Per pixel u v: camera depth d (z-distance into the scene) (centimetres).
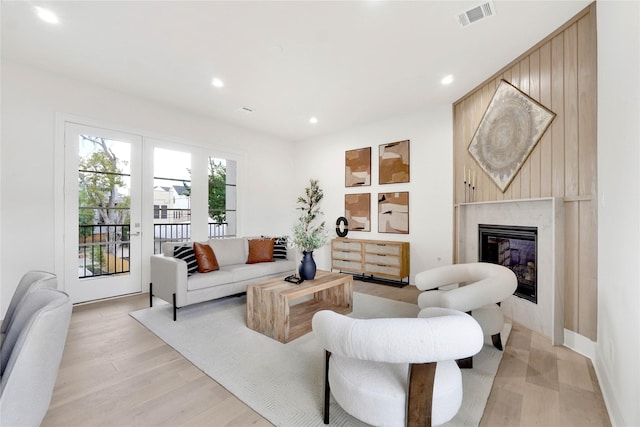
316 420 154
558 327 238
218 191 493
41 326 99
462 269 262
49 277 155
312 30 246
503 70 310
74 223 339
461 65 304
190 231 452
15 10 219
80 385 184
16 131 301
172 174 430
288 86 356
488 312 225
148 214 402
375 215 498
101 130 358
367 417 126
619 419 143
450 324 112
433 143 429
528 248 280
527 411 160
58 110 326
